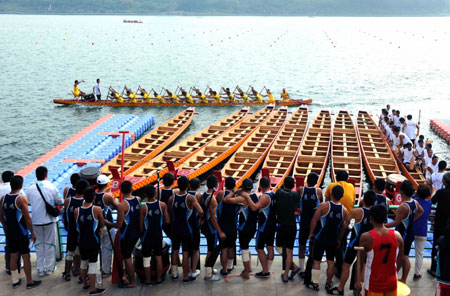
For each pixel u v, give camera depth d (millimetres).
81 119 31625
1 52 72625
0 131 29000
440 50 79812
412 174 18812
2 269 8906
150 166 19516
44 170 8516
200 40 101250
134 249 8586
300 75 51375
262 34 121562
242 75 51719
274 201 8242
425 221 8219
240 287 8211
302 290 8094
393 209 8930
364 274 7129
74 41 96062
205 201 8211
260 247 8359
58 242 9188
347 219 7562
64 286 8320
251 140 23594
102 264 8656
